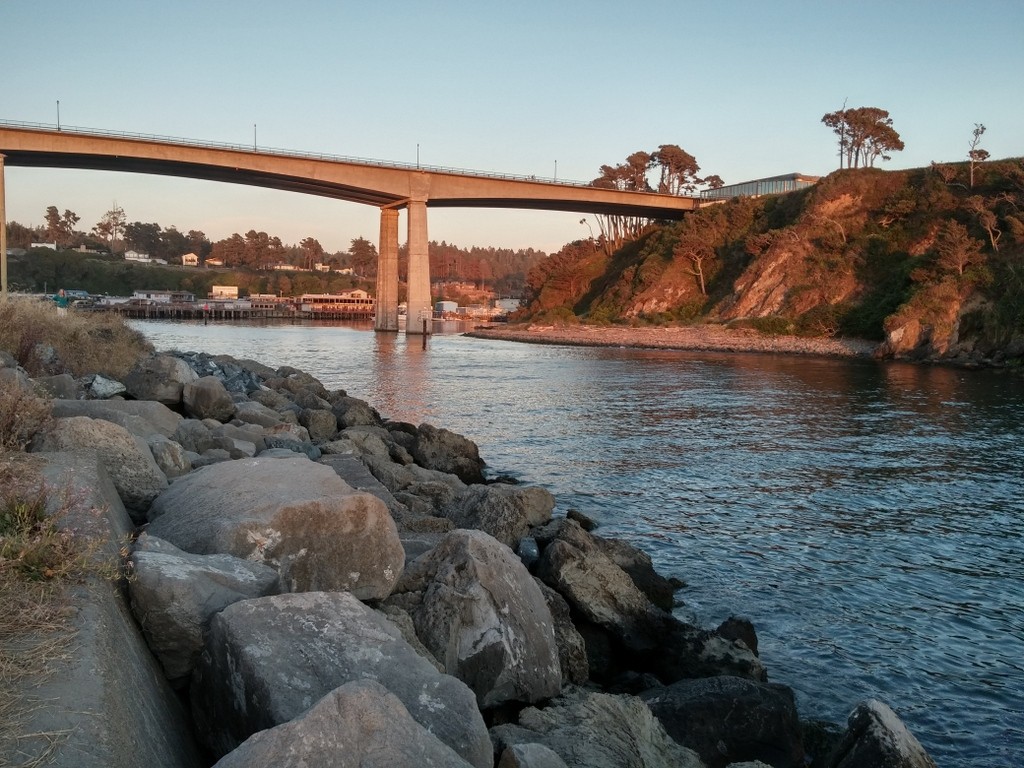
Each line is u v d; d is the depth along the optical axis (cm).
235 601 484
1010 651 965
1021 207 7188
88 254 19188
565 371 4981
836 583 1192
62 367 1722
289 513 577
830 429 2712
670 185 13938
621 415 3022
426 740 343
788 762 675
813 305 8200
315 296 16412
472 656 626
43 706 317
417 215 9725
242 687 419
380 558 607
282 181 9362
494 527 1189
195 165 8356
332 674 425
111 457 704
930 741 763
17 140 7331
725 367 5456
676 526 1498
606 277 12550
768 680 870
